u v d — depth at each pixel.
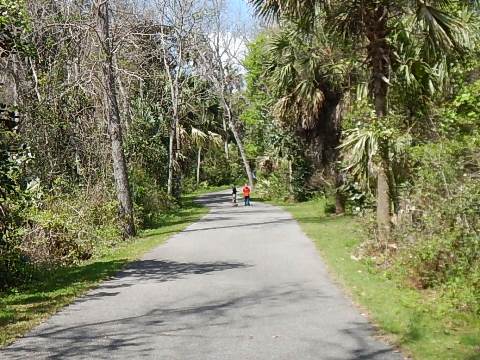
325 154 23.91
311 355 5.69
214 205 35.94
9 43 10.81
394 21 12.05
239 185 67.06
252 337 6.40
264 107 37.09
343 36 12.59
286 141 32.72
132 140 27.31
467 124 10.48
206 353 5.85
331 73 18.52
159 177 32.19
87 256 14.59
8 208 11.85
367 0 11.42
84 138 22.33
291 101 22.77
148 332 6.72
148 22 27.30
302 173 33.62
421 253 8.23
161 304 8.25
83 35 20.02
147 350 6.00
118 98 26.70
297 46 18.84
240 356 5.72
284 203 33.94
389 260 10.19
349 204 22.02
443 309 6.93
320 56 18.94
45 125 21.53
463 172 9.30
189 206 35.28
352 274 9.96
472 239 7.61
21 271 10.83
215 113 46.78
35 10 20.45
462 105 10.64
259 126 40.91
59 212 16.17
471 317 6.62
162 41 30.53
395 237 10.65
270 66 22.39
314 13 11.81
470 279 7.27
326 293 8.70
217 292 8.99
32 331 6.89
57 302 8.58
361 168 11.95
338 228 17.89
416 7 11.13
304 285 9.38
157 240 17.12
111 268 11.83
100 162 21.89
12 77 22.45
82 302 8.56
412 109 12.16
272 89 24.72
